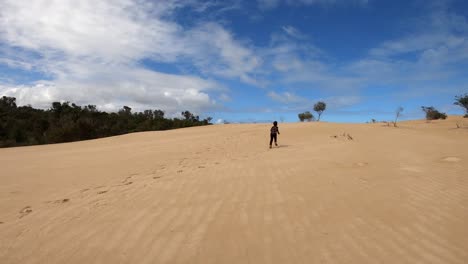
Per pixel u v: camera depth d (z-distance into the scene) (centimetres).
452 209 519
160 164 1225
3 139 5081
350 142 1809
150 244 434
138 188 783
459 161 959
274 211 550
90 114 6762
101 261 390
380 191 646
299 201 601
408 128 3572
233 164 1105
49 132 4953
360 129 2903
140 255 402
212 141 2217
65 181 948
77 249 428
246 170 959
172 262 381
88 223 529
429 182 702
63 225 526
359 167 930
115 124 6644
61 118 6084
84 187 841
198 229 481
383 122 4969
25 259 405
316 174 848
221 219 521
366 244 408
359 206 556
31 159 1650
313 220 499
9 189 848
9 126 5331
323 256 381
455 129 3353
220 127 3800
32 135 5384
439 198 582
